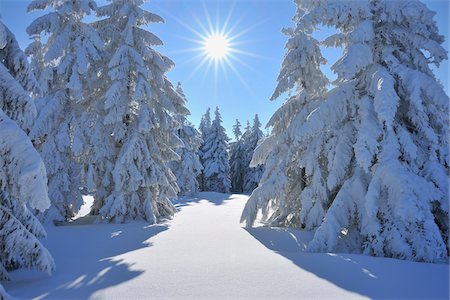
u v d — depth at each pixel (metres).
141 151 15.78
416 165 9.26
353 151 10.95
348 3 10.50
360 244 9.59
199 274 6.60
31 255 6.85
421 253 7.83
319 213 12.20
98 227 13.43
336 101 10.80
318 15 10.68
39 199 6.06
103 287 5.98
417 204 8.26
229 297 5.32
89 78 16.41
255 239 10.88
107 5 16.94
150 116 16.17
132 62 16.25
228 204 26.94
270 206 14.99
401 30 10.09
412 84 9.12
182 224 14.62
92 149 15.71
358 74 11.10
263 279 6.25
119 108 15.48
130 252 9.09
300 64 14.30
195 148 42.12
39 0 15.73
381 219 9.16
